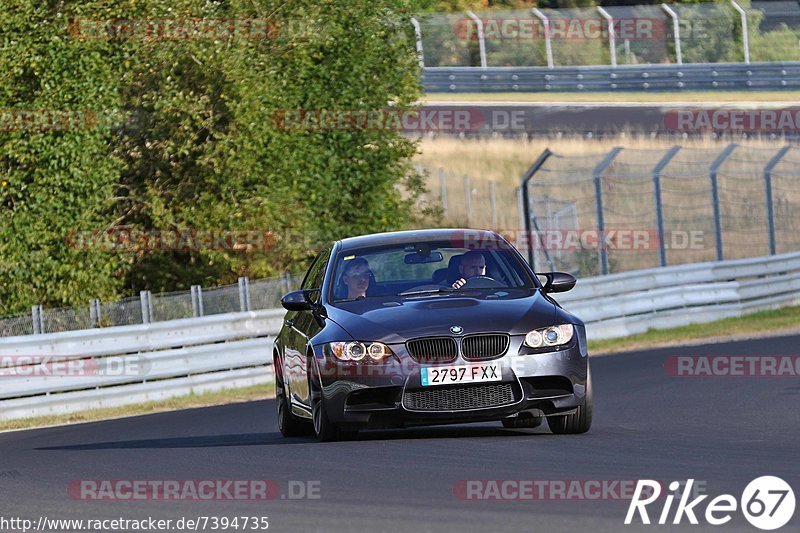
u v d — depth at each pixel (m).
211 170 78.94
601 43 157.38
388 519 21.67
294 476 27.56
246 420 47.81
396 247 36.91
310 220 82.06
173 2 77.56
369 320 33.16
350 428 32.81
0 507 25.86
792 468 25.78
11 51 74.12
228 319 65.25
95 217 76.06
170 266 83.25
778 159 93.25
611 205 119.94
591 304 77.94
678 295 83.00
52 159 74.69
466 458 28.92
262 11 81.06
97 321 63.38
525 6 171.00
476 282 35.59
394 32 86.31
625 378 53.94
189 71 79.44
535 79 146.50
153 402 60.75
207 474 29.08
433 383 31.75
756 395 43.84
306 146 81.38
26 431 51.50
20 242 74.56
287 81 80.69
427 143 133.88
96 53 75.31
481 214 118.38
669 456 28.23
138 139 81.31
